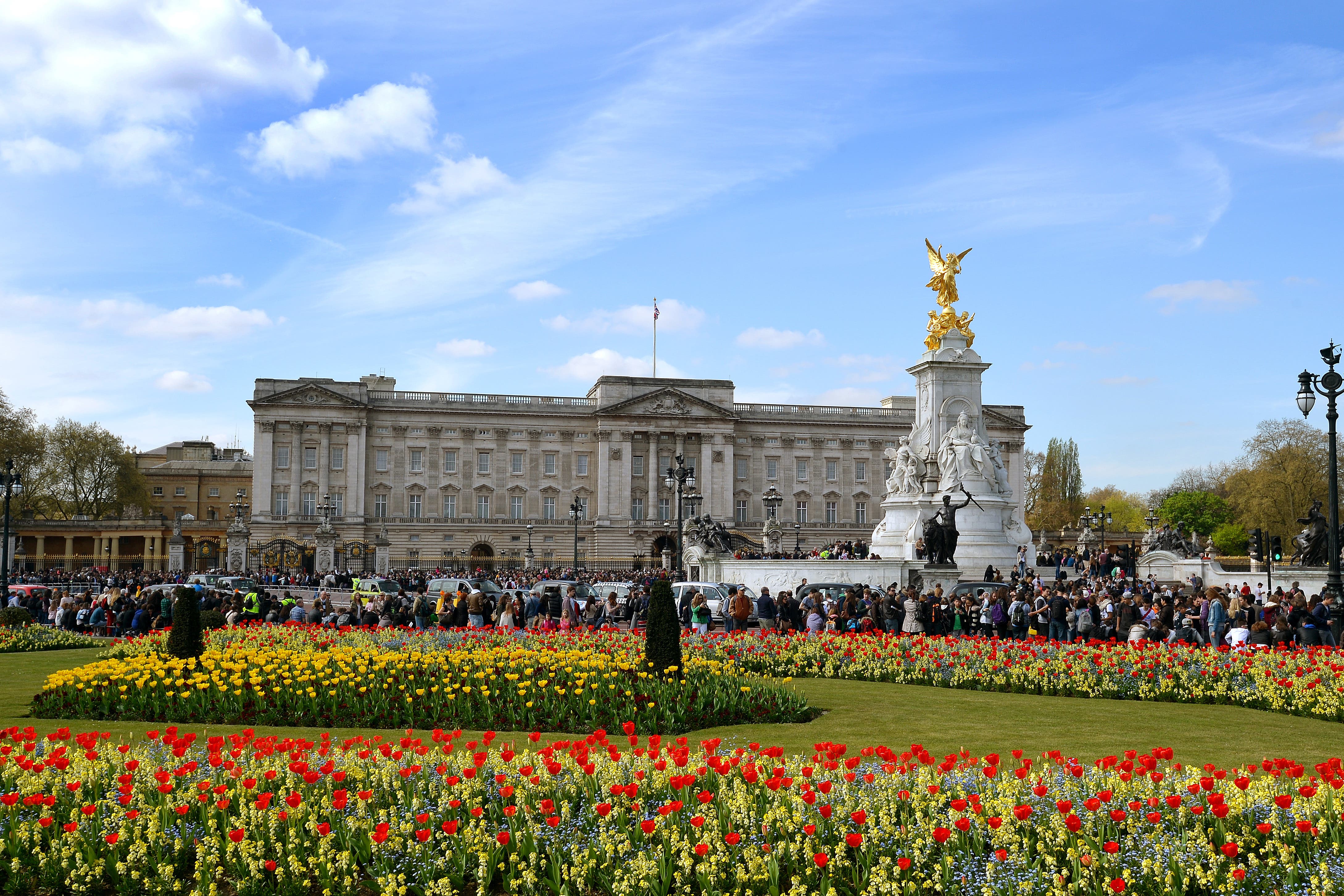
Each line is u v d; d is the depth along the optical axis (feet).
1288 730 72.38
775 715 76.02
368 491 472.85
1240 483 399.65
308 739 67.82
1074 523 550.77
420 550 472.44
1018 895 36.11
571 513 487.61
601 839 39.47
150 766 46.85
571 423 490.90
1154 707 83.15
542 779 44.73
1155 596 154.61
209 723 74.95
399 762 48.11
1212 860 37.09
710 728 73.31
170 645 91.50
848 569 196.85
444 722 74.13
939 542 168.25
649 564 467.52
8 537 183.21
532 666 83.61
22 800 42.39
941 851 38.91
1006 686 93.66
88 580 286.46
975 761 53.06
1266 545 376.48
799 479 508.94
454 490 480.64
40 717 76.69
